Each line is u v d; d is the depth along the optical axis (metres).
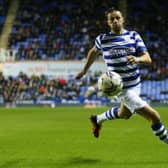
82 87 87.06
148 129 41.88
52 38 99.31
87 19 104.88
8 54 92.50
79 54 95.00
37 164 22.97
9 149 28.59
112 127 43.97
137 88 23.34
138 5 109.81
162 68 92.31
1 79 87.25
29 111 72.12
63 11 107.38
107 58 23.39
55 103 86.06
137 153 26.42
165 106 86.38
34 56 93.19
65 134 37.72
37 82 87.25
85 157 25.08
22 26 103.25
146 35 101.50
